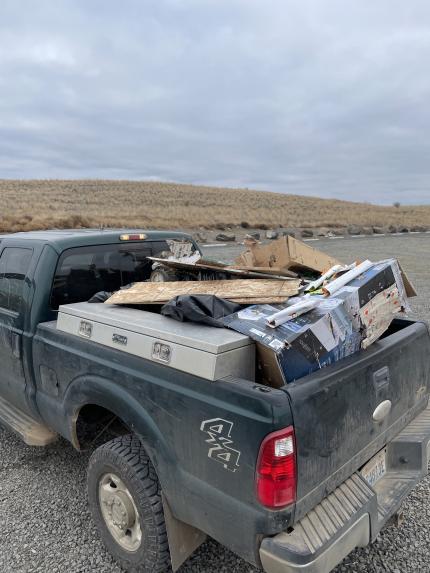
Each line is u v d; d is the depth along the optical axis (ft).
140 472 8.47
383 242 87.66
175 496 7.97
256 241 14.51
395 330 10.74
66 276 11.88
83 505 11.53
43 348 10.91
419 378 9.98
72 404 10.17
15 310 12.14
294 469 6.77
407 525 10.51
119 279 13.16
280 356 7.34
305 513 7.13
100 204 163.02
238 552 7.22
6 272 12.67
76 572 9.41
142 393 8.32
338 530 7.08
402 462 9.28
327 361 7.89
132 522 8.93
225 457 7.06
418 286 39.88
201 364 7.36
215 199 219.00
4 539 10.37
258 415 6.64
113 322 9.05
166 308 8.93
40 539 10.36
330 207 220.23
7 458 13.78
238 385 6.98
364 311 8.47
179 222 113.80
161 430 8.03
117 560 9.40
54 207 137.80
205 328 8.19
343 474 7.83
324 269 13.51
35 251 11.95
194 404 7.39
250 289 9.64
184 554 8.54
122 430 11.64
